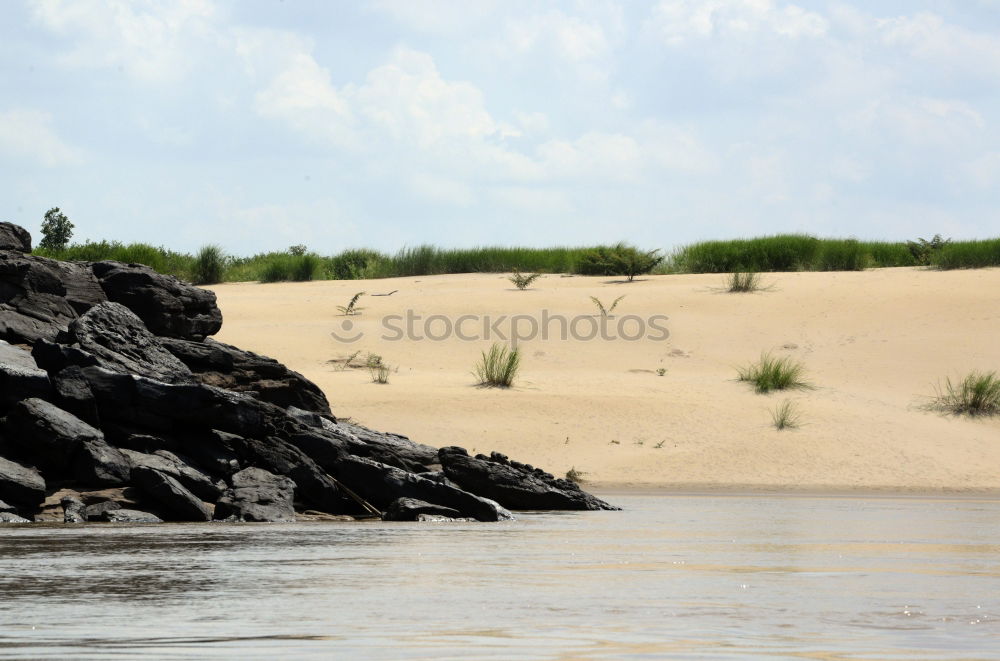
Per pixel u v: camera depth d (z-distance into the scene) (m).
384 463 61.50
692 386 98.62
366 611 24.20
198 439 55.91
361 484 56.75
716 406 91.19
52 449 50.16
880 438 83.25
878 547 39.94
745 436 83.06
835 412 89.75
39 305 61.62
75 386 53.41
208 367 63.44
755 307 125.69
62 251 151.50
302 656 18.95
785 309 124.62
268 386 63.91
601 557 36.16
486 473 61.41
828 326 118.19
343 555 35.97
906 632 22.11
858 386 99.69
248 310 129.50
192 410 55.22
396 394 91.75
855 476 74.12
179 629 21.69
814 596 27.38
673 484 71.44
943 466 76.94
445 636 21.12
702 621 23.23
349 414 85.25
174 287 67.31
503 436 81.69
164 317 65.56
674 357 110.88
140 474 50.03
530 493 60.59
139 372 57.56
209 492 52.53
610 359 110.31
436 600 26.02
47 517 47.91
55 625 22.06
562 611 24.47
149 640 20.47
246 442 56.56
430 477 57.09
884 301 125.75
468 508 55.00
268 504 52.06
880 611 24.86
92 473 50.41
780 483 71.69
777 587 29.02
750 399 93.81
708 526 49.00
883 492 69.31
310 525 49.03
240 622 22.58
